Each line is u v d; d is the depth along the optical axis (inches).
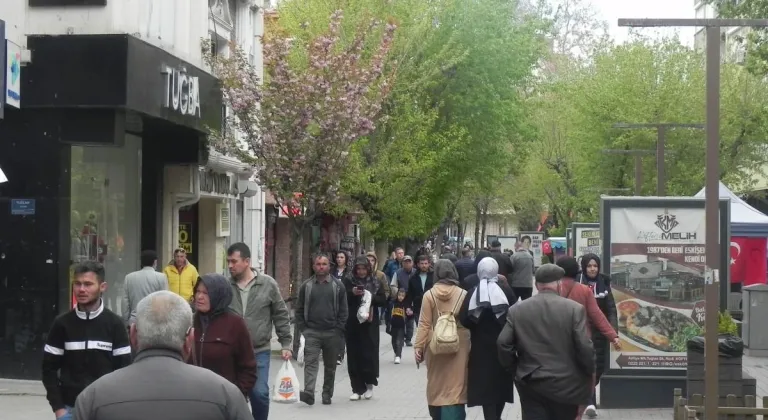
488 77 1382.9
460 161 1407.5
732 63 1737.2
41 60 602.9
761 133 1679.4
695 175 1686.8
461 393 423.8
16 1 611.5
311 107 782.5
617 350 498.0
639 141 1737.2
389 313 964.0
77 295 293.9
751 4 918.4
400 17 1169.4
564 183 2274.9
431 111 1222.9
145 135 764.6
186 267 685.9
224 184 901.8
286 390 487.8
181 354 176.6
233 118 818.2
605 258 551.8
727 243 550.9
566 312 355.6
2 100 496.7
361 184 1120.8
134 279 522.9
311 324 558.9
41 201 606.2
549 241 2107.5
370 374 591.8
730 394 459.5
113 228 706.2
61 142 609.0
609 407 549.0
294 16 1111.6
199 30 781.9
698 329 547.5
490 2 1378.0
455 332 415.2
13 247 605.3
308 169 793.6
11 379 599.8
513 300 453.1
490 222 3710.6
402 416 530.6
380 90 852.0
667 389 547.5
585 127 1834.4
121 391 165.6
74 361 293.6
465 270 721.0
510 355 363.3
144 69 624.1
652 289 550.0
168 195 781.9
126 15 628.1
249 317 402.0
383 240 1437.0
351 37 1062.4
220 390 168.2
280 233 1353.3
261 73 1004.6
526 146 1611.7
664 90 1721.2
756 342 868.6
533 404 360.2
